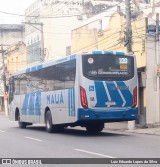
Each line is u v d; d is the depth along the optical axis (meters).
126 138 18.34
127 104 19.47
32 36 56.91
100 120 19.23
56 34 54.56
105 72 19.19
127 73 19.59
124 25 28.70
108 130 24.67
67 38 54.84
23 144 16.41
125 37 24.30
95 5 55.16
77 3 55.19
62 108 20.47
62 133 21.91
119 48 29.45
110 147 14.77
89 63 19.00
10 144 16.48
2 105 65.25
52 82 21.80
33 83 24.83
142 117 26.45
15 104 28.30
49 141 17.42
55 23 54.72
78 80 18.88
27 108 25.86
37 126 29.67
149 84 26.19
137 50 27.08
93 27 36.41
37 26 54.91
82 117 18.81
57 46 54.50
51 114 21.94
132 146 15.01
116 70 19.38
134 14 41.28
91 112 18.88
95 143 16.27
